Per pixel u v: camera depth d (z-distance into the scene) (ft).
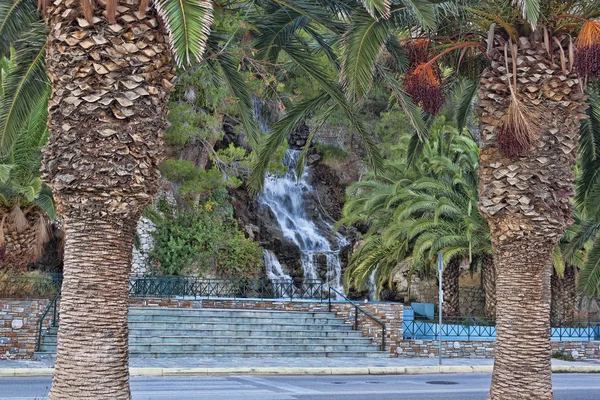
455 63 39.58
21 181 61.11
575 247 55.98
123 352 23.18
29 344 57.93
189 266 96.37
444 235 70.74
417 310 94.53
